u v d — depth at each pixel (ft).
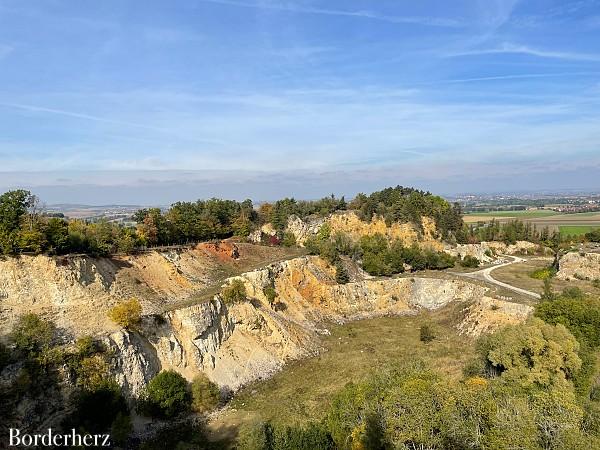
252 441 121.90
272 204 463.42
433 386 119.65
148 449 138.72
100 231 227.40
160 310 197.16
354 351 230.48
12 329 150.82
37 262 176.45
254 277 256.73
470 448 103.50
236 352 203.62
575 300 190.70
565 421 109.81
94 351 152.76
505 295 264.11
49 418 133.80
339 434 123.24
